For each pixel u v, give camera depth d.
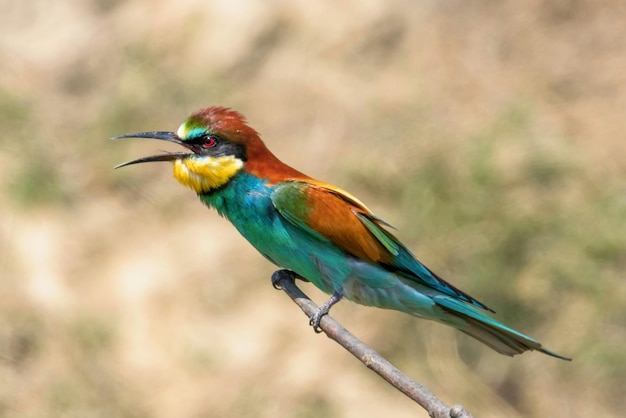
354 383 15.96
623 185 18.08
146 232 17.97
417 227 17.55
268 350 16.38
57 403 15.70
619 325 16.56
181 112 19.64
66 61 20.67
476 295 16.84
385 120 19.44
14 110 19.58
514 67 20.31
